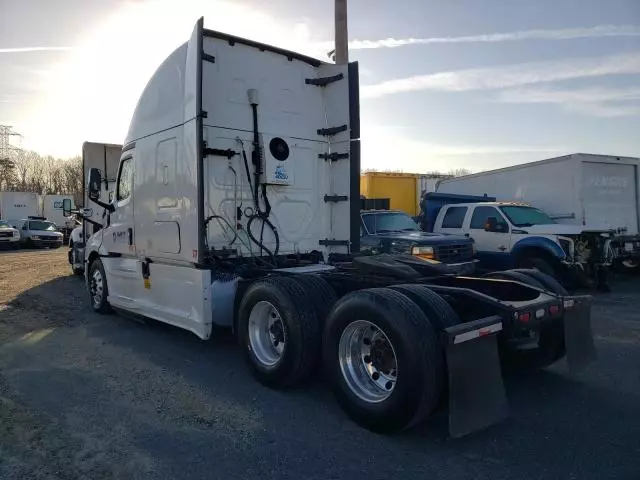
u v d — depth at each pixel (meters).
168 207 6.11
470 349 3.76
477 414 3.70
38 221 30.02
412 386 3.63
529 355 5.16
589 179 12.41
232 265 5.95
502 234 10.94
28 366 5.72
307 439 3.88
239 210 6.38
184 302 5.89
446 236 10.02
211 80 6.19
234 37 6.30
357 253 6.96
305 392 4.89
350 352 4.22
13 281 12.91
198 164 5.44
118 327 7.58
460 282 5.20
